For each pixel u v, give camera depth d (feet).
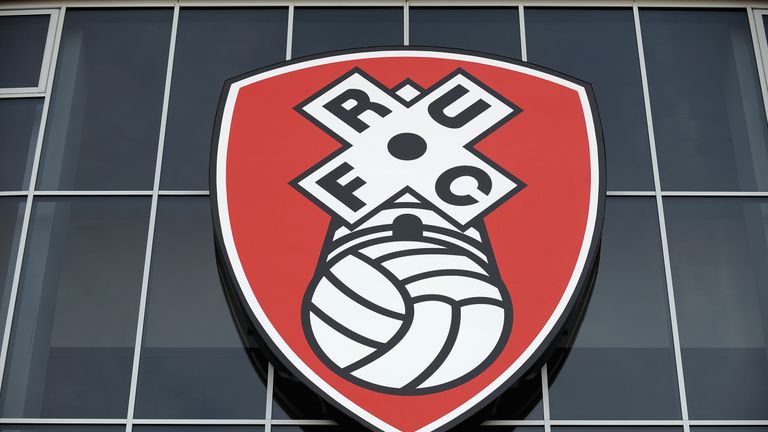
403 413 43.11
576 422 46.44
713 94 56.29
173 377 47.75
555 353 48.32
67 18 58.70
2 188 53.06
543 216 48.75
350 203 49.21
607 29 58.54
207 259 51.16
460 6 59.26
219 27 58.59
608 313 49.49
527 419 46.42
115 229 51.88
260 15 59.06
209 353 48.37
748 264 51.03
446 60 54.34
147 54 57.52
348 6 59.31
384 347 44.70
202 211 52.60
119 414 46.78
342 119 52.19
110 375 47.78
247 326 49.11
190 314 49.47
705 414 46.85
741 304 49.83
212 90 56.44
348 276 46.75
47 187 53.06
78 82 56.44
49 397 47.19
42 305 49.62
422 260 47.26
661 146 54.54
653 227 52.11
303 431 46.21
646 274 50.72
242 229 48.19
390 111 52.47
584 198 49.34
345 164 50.55
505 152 51.01
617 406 46.96
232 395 47.26
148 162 53.93
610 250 51.37
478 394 43.60
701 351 48.44
